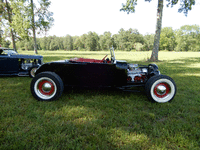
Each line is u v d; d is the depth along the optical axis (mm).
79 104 3074
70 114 2566
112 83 3314
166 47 86500
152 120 2482
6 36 23844
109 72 3219
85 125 2227
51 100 3152
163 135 2012
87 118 2475
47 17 23703
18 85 4520
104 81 3291
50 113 2596
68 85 3359
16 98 3316
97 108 2873
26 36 22562
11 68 5629
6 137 1877
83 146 1776
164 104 3084
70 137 1938
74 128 2141
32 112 2605
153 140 1920
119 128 2188
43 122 2299
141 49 78375
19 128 2100
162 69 7980
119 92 3951
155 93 3188
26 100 3203
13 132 2014
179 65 9852
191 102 3254
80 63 3193
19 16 21625
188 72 7121
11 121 2297
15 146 1702
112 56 3896
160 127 2197
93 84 3324
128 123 2330
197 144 1843
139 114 2623
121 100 3346
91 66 3186
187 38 77312
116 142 1861
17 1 20750
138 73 3793
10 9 23172
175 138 1937
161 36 84125
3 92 3756
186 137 1978
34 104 2988
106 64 3174
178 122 2387
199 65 9875
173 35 85750
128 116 2576
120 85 3344
